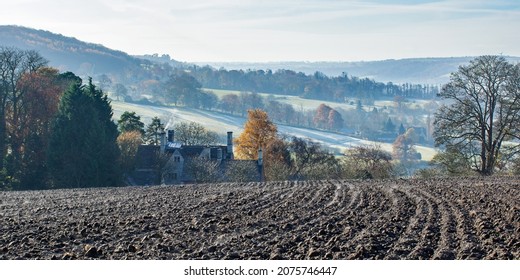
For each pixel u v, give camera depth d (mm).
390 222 22625
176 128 114062
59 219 24641
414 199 29297
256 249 18469
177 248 18672
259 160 85250
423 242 18891
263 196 31938
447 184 37188
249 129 99125
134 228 22062
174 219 24016
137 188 39969
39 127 78125
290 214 25094
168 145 87938
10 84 78188
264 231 21266
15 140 76750
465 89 64875
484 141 64750
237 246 18875
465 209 25453
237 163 83938
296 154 97438
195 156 83812
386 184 38281
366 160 94625
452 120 65250
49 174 71000
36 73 82625
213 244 19172
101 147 70875
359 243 18922
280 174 87625
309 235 20469
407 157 188875
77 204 30188
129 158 81375
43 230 21797
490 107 64438
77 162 69312
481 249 17875
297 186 38188
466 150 65750
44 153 73688
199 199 30984
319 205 28078
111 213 26219
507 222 21766
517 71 63844
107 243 19500
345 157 101250
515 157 63875
